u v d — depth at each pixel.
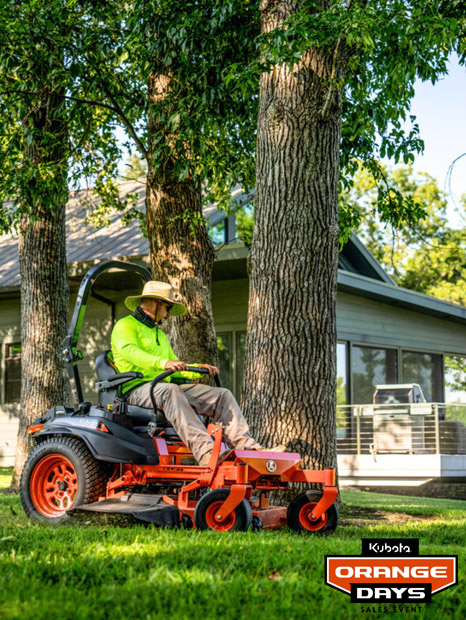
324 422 7.33
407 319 18.66
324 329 7.42
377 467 14.79
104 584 3.68
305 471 6.02
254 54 7.59
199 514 5.51
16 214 10.55
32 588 3.53
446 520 8.47
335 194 7.61
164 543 4.73
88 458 6.08
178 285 9.66
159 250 9.79
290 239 7.39
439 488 15.94
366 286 15.83
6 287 16.31
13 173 10.60
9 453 17.75
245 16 9.28
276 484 6.12
